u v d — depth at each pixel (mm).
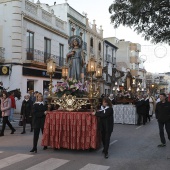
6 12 19766
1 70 19484
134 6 12617
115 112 15273
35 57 21562
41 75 22234
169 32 14102
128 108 14992
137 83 37188
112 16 14039
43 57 22688
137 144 9047
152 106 18688
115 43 54562
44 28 23109
